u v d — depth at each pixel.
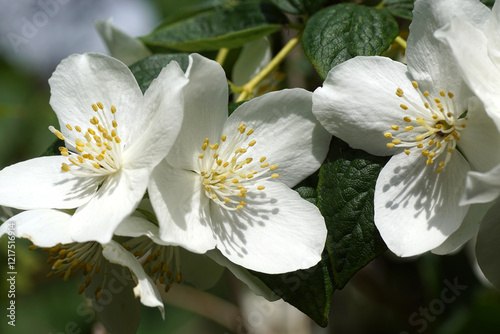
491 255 0.23
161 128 0.22
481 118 0.22
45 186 0.23
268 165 0.23
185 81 0.22
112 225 0.22
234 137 0.23
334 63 0.23
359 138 0.23
